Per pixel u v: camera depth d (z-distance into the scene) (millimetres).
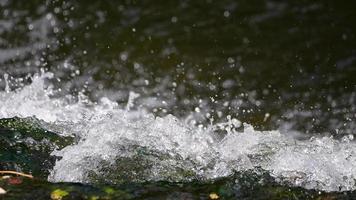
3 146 14188
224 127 22484
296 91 26609
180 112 24812
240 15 33594
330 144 15695
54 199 12258
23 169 13375
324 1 35094
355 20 33062
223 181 13781
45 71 27672
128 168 13859
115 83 27031
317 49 30266
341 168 14359
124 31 31734
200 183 13656
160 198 12742
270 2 35031
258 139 15812
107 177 13469
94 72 27938
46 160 13891
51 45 30203
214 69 28422
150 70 28281
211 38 31219
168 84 27125
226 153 15000
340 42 30938
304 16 33500
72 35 31281
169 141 15242
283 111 24859
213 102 25672
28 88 19484
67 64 28500
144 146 14836
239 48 30266
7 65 27812
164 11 33906
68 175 13352
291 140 15992
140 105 25141
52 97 24906
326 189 13664
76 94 25578
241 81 27422
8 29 31391
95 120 16203
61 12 33438
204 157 14734
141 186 13242
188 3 34750
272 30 32125
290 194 13344
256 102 25625
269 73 28156
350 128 23531
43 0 34406
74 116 17500
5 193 12266
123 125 15641
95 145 14562
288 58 29469
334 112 24812
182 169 14125
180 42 30734
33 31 31500
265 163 14578
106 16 33250
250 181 13820
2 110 17359
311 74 28062
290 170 14289
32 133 15086
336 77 27828
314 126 23656
